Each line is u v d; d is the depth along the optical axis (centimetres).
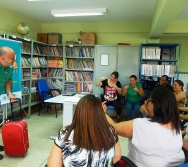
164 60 486
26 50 475
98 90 539
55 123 436
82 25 591
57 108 562
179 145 126
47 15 513
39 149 304
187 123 233
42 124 427
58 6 432
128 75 521
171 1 234
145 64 491
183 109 297
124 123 136
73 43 561
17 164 257
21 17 512
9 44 365
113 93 455
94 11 439
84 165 101
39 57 540
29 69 484
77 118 104
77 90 559
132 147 137
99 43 588
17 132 265
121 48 520
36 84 520
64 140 103
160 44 481
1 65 308
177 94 352
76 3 408
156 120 128
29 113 475
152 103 132
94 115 103
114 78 465
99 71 536
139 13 469
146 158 129
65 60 562
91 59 565
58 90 553
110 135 107
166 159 125
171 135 124
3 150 289
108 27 577
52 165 102
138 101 449
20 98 403
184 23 521
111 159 111
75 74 561
